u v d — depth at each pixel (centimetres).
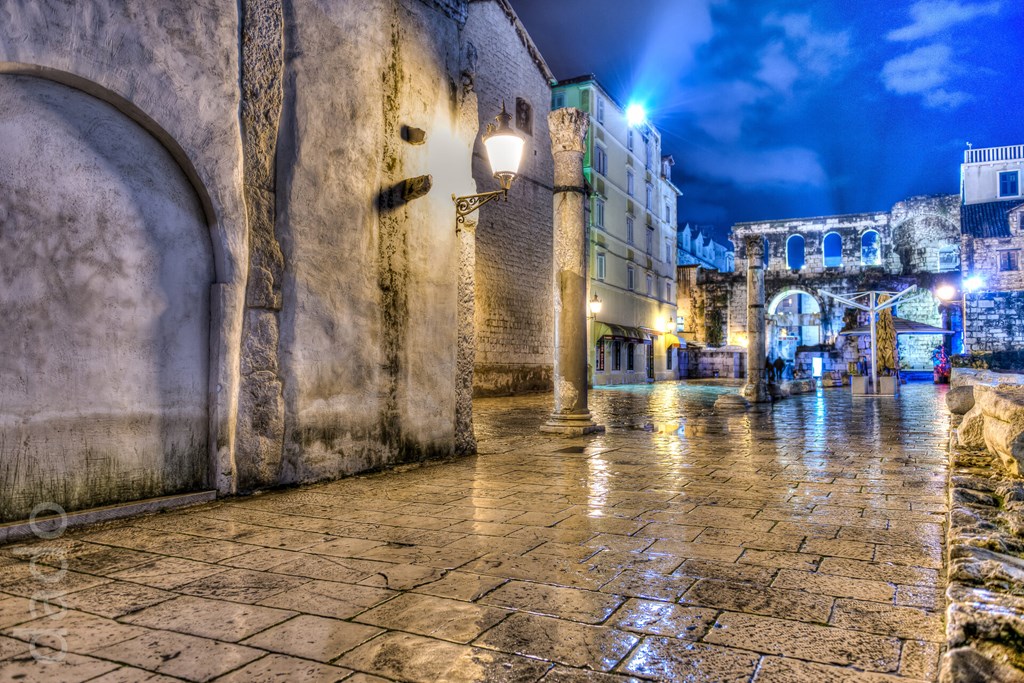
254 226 598
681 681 244
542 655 267
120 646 276
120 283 515
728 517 491
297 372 630
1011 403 497
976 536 330
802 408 1638
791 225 4941
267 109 608
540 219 2628
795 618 300
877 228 4869
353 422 686
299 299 634
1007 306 3941
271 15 611
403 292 753
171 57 532
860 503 536
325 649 273
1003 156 4522
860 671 249
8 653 270
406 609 316
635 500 554
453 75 847
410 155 768
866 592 332
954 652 219
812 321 4697
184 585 351
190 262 564
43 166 469
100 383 500
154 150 539
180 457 554
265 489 600
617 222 3453
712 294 4912
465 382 841
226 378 575
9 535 433
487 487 617
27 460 457
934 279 4453
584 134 1030
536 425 1234
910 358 4622
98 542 435
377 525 477
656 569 372
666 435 1039
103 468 501
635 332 3556
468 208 827
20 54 437
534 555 400
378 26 724
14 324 451
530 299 2539
